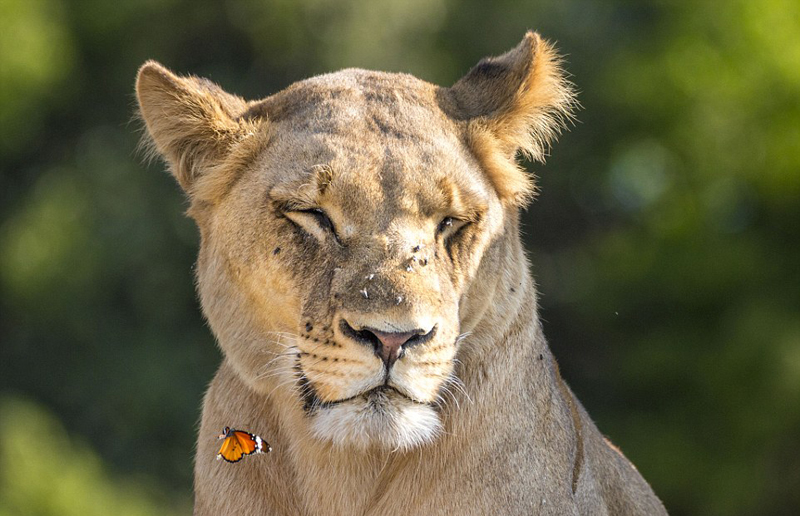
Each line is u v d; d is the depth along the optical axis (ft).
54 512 60.95
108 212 69.62
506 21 78.95
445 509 18.03
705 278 73.20
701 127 77.92
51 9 72.90
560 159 81.20
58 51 71.67
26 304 68.80
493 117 19.04
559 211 83.71
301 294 17.49
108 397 68.13
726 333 70.79
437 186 17.53
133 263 69.05
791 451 67.72
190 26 75.77
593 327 77.25
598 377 76.84
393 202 17.33
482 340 18.25
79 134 75.66
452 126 18.74
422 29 75.46
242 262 18.10
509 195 19.08
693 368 71.20
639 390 73.97
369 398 16.92
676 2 80.23
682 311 74.64
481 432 18.10
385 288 16.76
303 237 17.54
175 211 70.44
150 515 63.98
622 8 83.87
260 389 18.19
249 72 76.54
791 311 70.54
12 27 70.13
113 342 69.41
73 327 69.05
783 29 76.48
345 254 17.21
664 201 79.25
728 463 67.72
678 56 77.82
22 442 62.64
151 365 67.97
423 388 16.93
